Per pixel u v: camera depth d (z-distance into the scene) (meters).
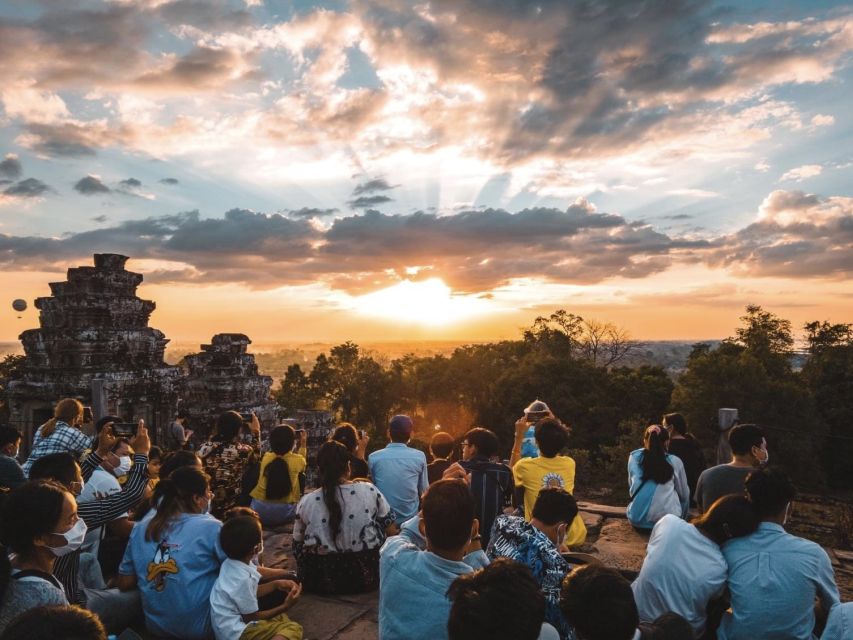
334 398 79.38
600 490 41.97
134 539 4.10
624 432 50.38
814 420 43.19
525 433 6.84
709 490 5.30
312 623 4.46
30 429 13.95
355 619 4.53
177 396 15.98
